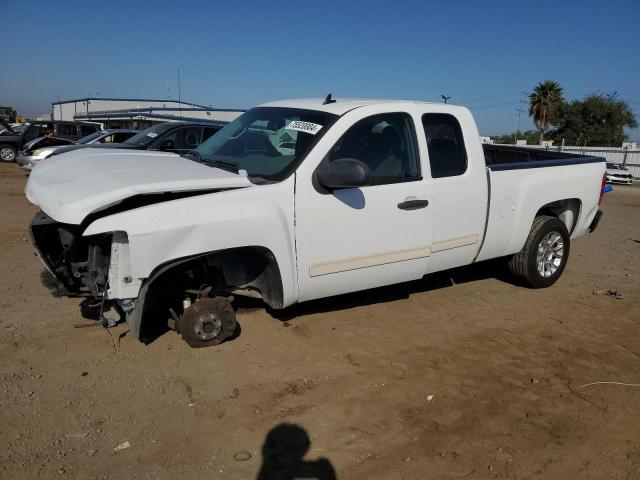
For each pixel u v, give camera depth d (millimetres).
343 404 3680
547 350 4668
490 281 6477
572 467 3168
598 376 4254
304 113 4723
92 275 4023
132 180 3863
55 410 3434
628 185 26906
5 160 22172
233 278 4309
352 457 3154
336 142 4352
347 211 4344
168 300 4391
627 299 6098
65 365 3967
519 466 3148
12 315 4785
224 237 3822
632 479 3096
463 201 5047
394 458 3166
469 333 4934
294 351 4355
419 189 4727
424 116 4926
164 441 3205
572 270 7293
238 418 3461
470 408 3717
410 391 3889
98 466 2967
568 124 58156
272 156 4445
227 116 38750
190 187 3812
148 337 4426
